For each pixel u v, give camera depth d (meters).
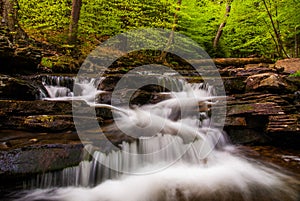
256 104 5.31
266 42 12.18
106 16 9.90
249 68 8.22
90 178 3.26
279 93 5.88
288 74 7.63
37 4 8.68
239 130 5.16
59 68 7.70
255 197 3.12
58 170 3.08
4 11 8.05
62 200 2.95
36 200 2.95
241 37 12.34
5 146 3.25
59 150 3.24
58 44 9.12
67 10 9.70
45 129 4.02
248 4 10.41
